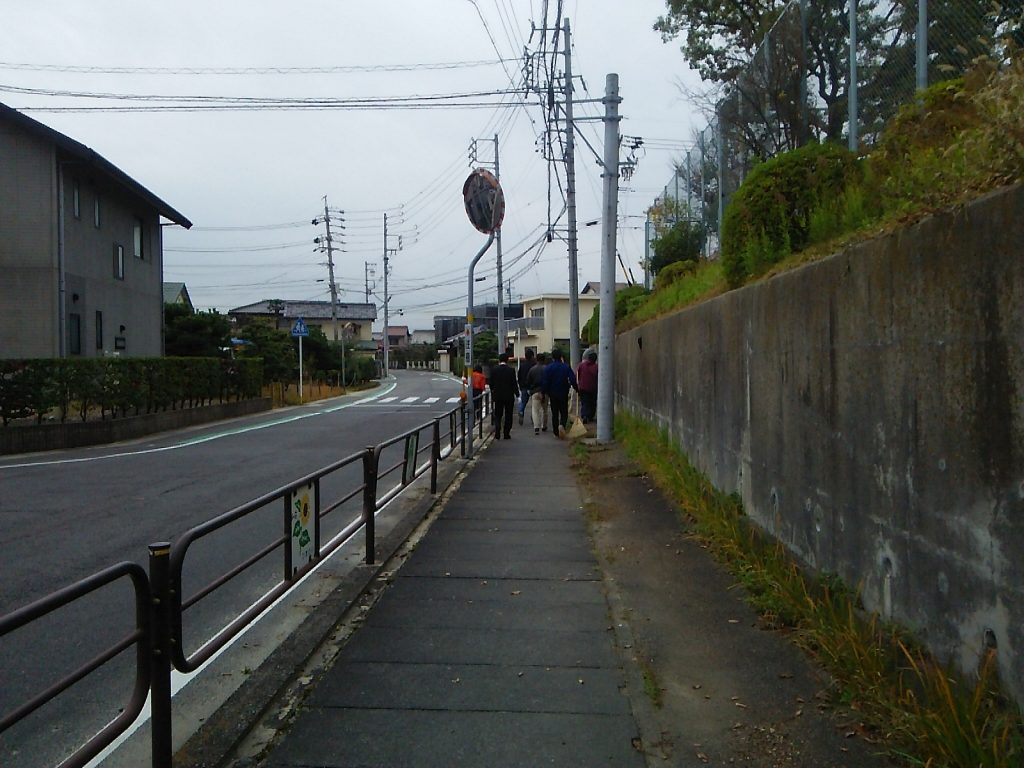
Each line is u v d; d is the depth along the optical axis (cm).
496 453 1584
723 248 927
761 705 438
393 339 12888
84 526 933
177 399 2377
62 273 2416
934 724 355
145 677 346
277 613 627
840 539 536
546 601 635
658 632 554
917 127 607
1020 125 389
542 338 6706
